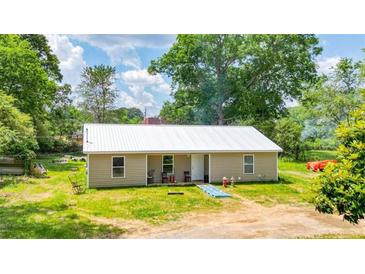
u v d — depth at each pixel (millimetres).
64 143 47031
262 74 38781
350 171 6043
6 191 17219
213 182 20688
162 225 11281
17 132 23016
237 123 41875
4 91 28328
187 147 20328
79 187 17969
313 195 6379
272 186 19438
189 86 40938
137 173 19453
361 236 9984
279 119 40219
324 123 37094
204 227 11070
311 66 37562
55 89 36312
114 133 21406
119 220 11828
